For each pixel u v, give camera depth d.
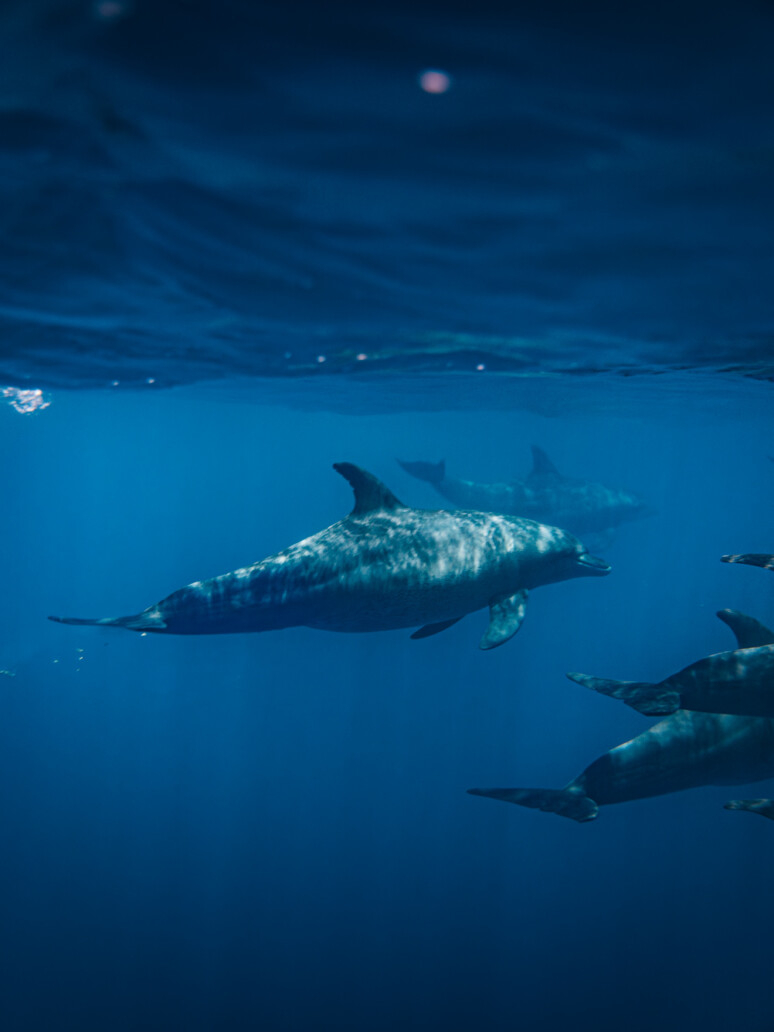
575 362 13.38
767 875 15.69
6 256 6.71
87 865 16.00
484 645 7.41
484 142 4.19
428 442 60.22
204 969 13.52
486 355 12.52
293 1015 12.66
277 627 7.92
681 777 7.61
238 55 3.36
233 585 7.79
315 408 30.08
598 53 3.23
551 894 15.24
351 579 7.71
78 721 22.73
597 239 5.88
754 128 3.88
